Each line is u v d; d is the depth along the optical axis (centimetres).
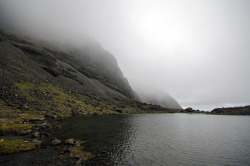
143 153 3198
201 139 4744
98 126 6041
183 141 4416
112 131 5284
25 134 3856
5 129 3909
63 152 2902
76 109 10025
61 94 11512
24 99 7456
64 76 16338
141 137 4700
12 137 3509
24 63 12350
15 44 16025
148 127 6750
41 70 13912
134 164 2595
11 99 6894
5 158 2497
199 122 9525
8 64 10162
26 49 16150
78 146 3350
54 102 9319
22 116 5497
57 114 7750
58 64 17750
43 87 10725
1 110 5481
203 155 3259
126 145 3706
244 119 12350
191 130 6381
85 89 16525
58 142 3388
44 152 2852
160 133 5503
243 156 3244
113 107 14688
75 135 4278
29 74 11112
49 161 2473
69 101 10862
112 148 3391
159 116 13162
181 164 2736
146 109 19138
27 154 2714
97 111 11562
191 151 3506
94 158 2734
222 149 3722
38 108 7350
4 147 2797
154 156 3059
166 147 3738
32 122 5156
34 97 8350
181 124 8269
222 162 2909
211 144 4172
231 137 5128
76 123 6297
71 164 2412
